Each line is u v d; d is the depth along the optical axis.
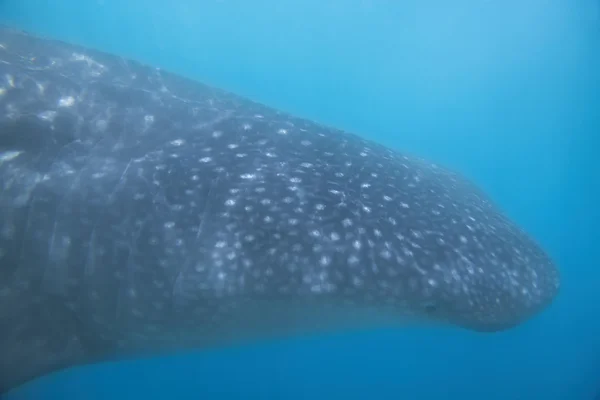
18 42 4.57
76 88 4.29
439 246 3.92
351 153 4.76
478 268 3.95
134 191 3.78
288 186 3.95
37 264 3.61
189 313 3.78
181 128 4.34
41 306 3.70
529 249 4.59
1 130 3.77
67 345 3.91
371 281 3.64
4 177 3.63
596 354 10.53
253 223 3.69
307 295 3.63
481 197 5.55
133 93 4.52
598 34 18.95
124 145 4.05
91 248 3.65
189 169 3.95
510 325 4.07
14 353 3.71
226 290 3.64
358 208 3.94
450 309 3.81
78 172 3.81
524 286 4.15
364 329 4.68
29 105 3.97
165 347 4.25
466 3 24.98
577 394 9.68
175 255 3.64
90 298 3.72
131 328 3.91
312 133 4.88
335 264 3.62
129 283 3.69
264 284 3.60
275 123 4.82
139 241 3.66
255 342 4.42
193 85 5.07
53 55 4.55
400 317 4.03
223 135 4.40
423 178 5.00
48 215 3.64
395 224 3.94
